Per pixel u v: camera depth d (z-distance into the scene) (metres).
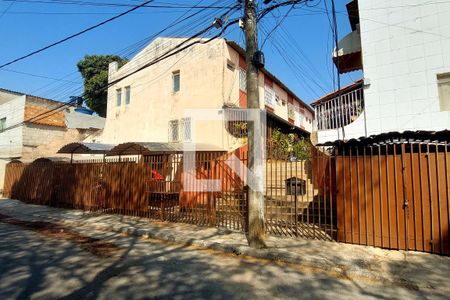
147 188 10.68
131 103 18.73
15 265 5.63
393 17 9.33
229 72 15.59
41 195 14.98
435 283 4.80
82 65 32.12
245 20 7.39
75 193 13.22
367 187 6.73
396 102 9.06
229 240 7.43
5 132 22.78
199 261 6.12
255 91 7.23
